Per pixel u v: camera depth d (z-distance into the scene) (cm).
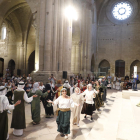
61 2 1617
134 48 2880
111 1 3058
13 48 2583
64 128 471
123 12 2989
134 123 460
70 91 748
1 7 1759
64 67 1658
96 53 3084
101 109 838
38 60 1533
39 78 1430
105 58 3045
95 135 478
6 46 2614
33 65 2653
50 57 1503
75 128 567
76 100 586
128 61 2905
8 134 461
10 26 2516
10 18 2388
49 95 688
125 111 666
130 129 417
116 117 665
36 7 1542
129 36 2923
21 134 493
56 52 1568
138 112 554
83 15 2395
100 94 824
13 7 1958
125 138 357
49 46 1483
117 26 3005
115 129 514
